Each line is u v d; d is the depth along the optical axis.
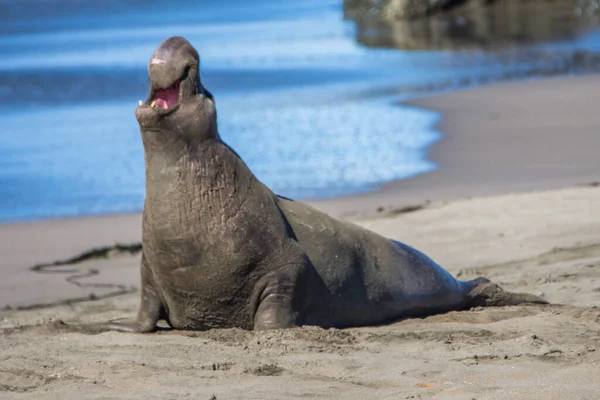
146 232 27.27
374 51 138.62
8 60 147.00
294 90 103.00
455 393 19.66
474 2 184.38
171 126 26.30
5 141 78.62
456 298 31.28
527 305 31.23
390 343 25.47
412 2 181.38
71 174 65.12
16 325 30.81
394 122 80.50
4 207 55.38
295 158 66.81
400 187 56.47
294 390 20.33
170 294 27.55
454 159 64.31
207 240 26.61
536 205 46.44
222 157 27.00
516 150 65.88
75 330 28.06
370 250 29.88
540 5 181.88
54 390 20.88
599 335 25.72
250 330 27.52
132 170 66.44
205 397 19.81
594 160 60.69
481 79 105.25
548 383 20.09
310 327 26.42
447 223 44.34
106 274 40.88
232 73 119.69
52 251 45.16
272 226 27.38
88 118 90.81
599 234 40.34
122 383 21.38
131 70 129.25
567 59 117.88
